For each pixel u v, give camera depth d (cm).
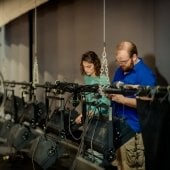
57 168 400
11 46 761
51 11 571
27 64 671
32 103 421
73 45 514
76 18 504
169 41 327
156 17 346
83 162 276
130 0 400
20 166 433
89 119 286
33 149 356
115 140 262
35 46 591
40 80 611
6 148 501
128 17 404
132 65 275
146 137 210
